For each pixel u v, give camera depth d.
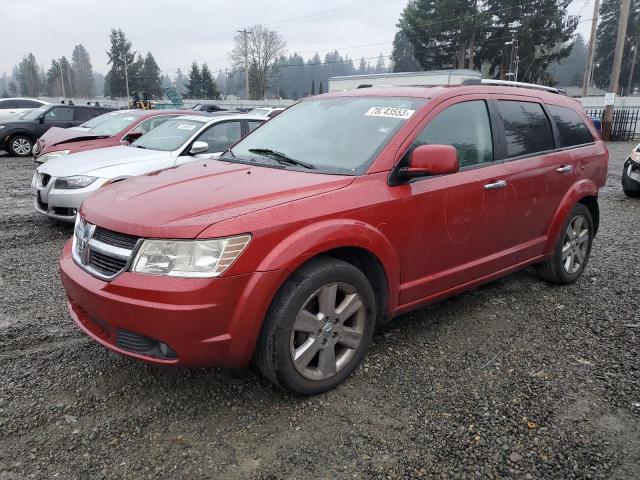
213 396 3.12
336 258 3.15
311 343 3.01
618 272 5.45
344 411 3.00
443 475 2.51
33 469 2.52
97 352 3.62
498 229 4.07
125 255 2.79
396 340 3.85
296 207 2.92
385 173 3.33
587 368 3.48
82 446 2.68
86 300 2.90
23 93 140.62
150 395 3.12
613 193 10.55
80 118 16.61
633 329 4.07
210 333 2.70
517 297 4.71
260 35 76.31
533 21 49.81
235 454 2.64
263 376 3.33
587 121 5.18
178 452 2.65
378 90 4.17
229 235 2.68
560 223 4.65
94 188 6.47
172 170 3.80
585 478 2.50
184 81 117.81
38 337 3.84
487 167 3.91
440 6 52.81
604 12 75.56
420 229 3.47
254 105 54.97
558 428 2.85
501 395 3.16
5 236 6.58
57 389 3.17
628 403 3.09
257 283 2.73
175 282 2.64
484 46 53.00
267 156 3.81
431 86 4.11
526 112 4.43
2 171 12.45
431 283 3.68
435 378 3.34
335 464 2.58
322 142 3.72
